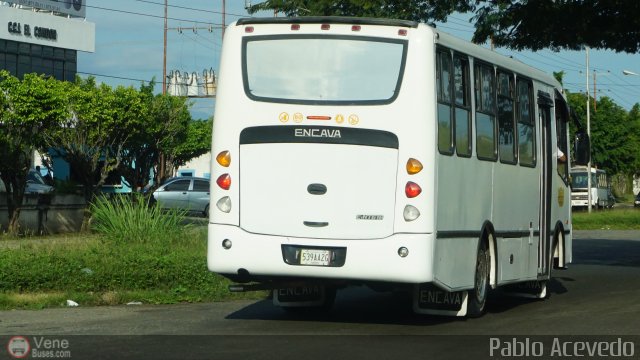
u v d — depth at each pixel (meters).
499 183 22.66
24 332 18.23
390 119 18.47
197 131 99.06
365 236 18.45
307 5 41.62
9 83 47.69
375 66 18.66
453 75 19.89
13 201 47.97
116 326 19.22
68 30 125.50
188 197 67.12
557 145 28.42
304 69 18.88
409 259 18.30
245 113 19.00
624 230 82.00
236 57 19.19
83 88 62.31
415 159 18.38
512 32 37.91
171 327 19.16
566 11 36.03
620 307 23.72
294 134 18.72
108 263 26.91
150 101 77.44
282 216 18.73
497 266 22.53
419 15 39.09
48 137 54.66
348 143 18.55
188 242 34.56
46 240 40.16
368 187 18.48
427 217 18.36
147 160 77.75
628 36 37.19
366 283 19.09
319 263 18.56
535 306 24.53
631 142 146.50
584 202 116.44
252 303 24.19
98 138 57.62
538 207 25.78
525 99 24.92
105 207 36.06
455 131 19.83
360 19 18.81
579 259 44.59
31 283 24.94
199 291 25.58
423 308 20.73
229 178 19.02
